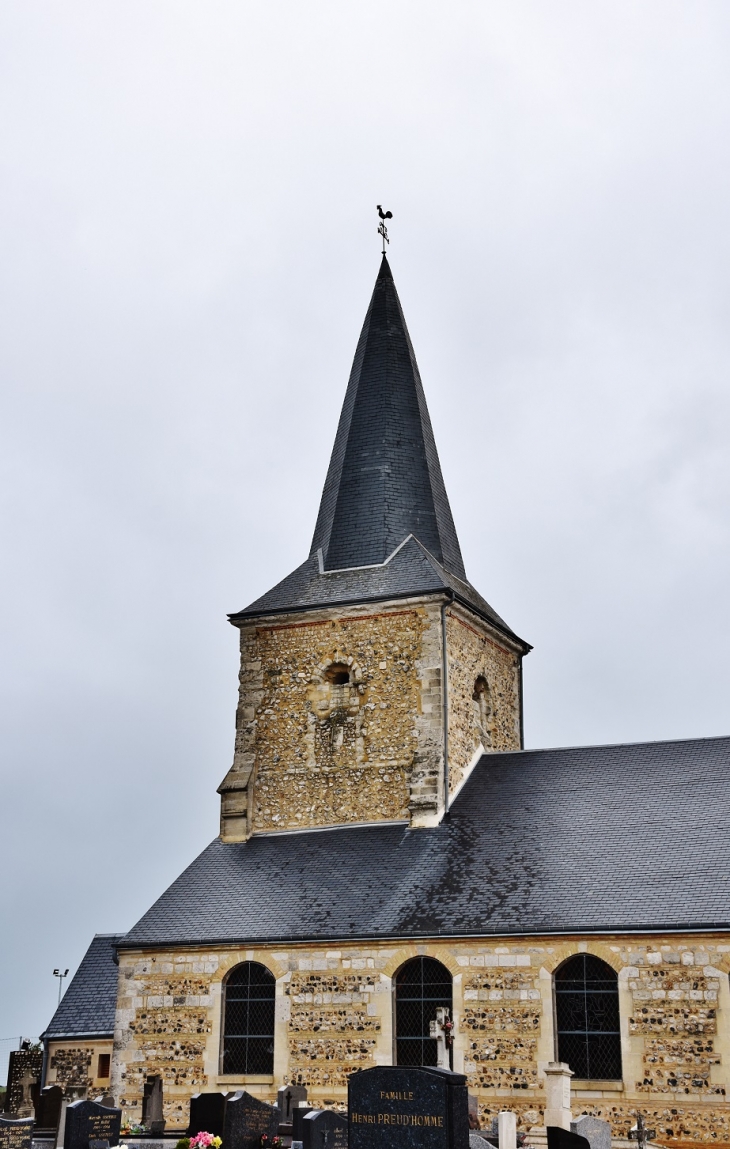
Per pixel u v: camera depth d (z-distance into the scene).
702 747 31.62
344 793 33.12
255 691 35.03
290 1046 28.39
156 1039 29.59
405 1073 18.50
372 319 40.81
